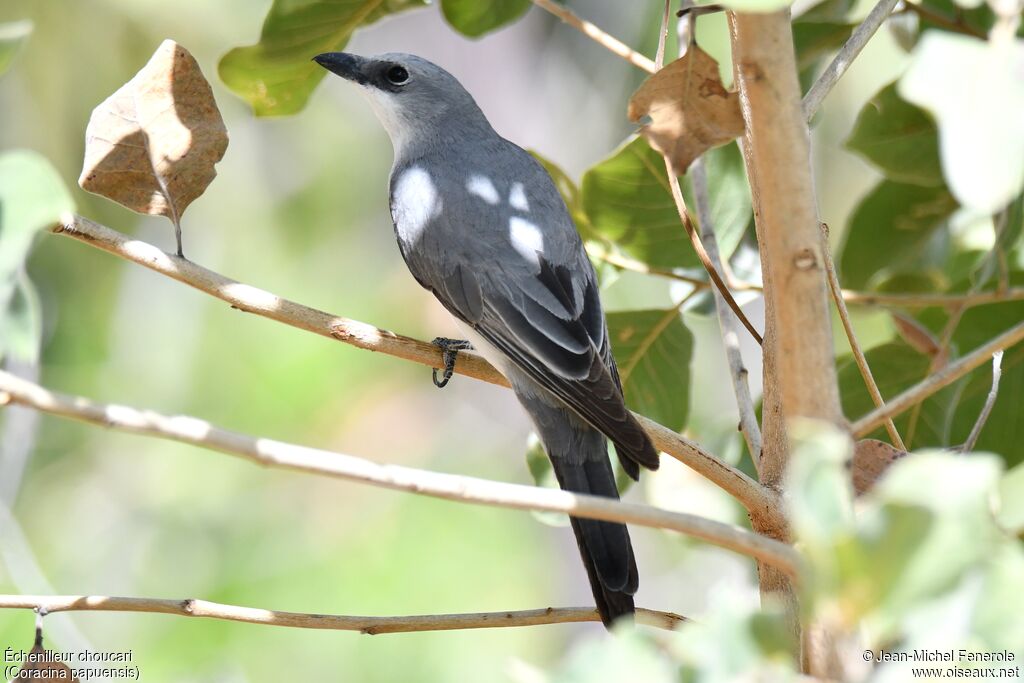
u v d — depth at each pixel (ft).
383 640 45.93
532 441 25.13
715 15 39.24
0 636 36.27
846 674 11.99
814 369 13.29
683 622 18.34
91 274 48.96
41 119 48.24
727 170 24.07
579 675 10.97
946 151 11.44
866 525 10.37
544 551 49.57
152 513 48.83
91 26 47.93
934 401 23.85
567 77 54.75
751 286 24.27
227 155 53.01
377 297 51.57
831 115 46.83
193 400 49.55
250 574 47.19
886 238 27.48
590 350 23.70
